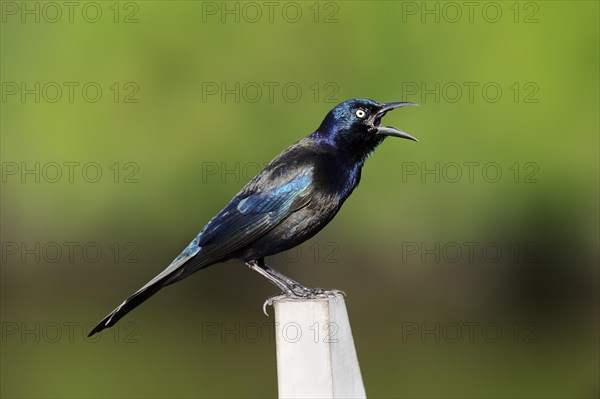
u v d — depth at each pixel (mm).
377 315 17047
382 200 18609
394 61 19734
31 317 16359
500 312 17250
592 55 19328
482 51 19594
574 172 18969
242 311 17266
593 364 12797
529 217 18688
